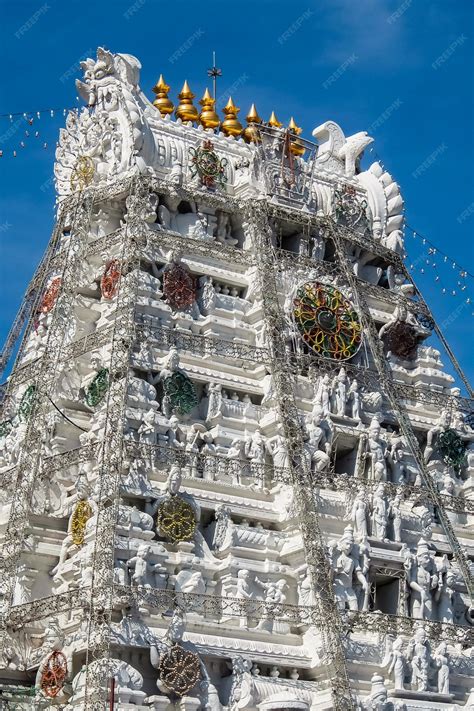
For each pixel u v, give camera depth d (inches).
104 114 3855.8
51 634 3110.2
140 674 3014.3
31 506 3383.4
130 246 3580.2
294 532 3400.6
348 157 4269.2
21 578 3309.5
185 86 4271.7
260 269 3759.8
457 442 3905.0
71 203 3853.3
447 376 4047.7
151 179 3693.4
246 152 4030.5
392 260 4131.4
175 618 3061.0
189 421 3503.9
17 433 3661.4
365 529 3479.3
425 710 3260.3
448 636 3435.0
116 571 3102.9
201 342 3577.8
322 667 3211.1
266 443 3526.1
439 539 3649.1
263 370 3651.6
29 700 3080.7
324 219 3978.8
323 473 3513.8
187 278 3683.6
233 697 3095.5
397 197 4234.7
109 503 3171.8
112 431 3270.2
